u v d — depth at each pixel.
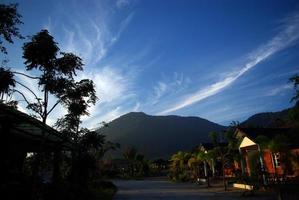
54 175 17.27
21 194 12.07
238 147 28.36
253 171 21.17
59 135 14.84
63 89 11.80
